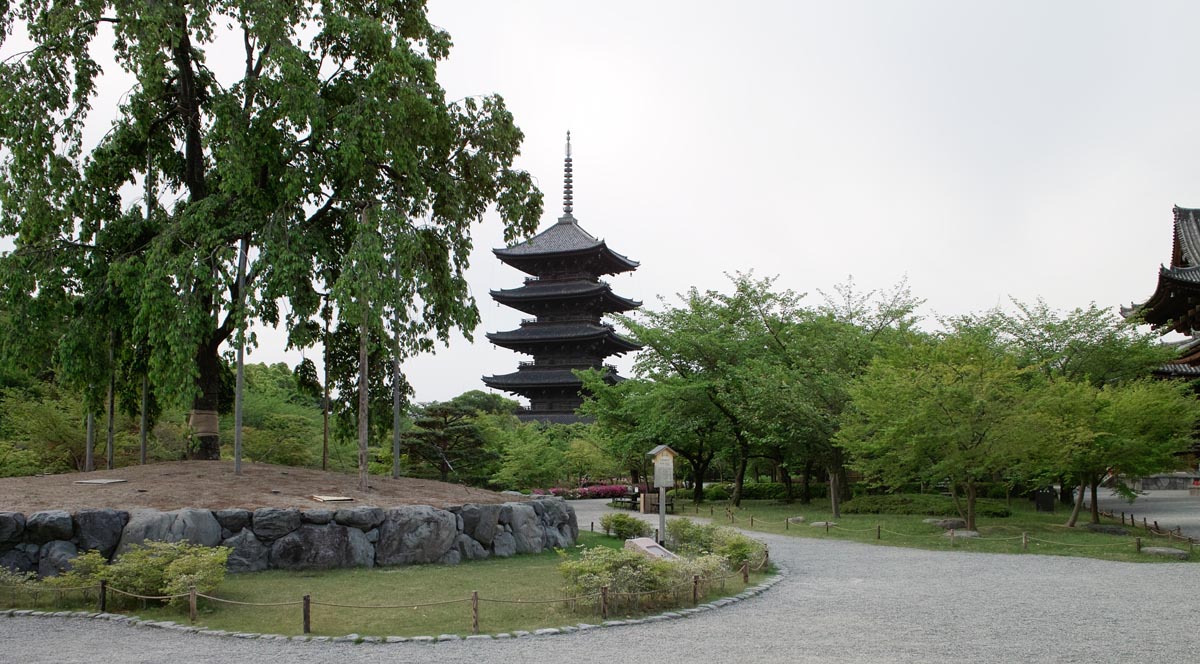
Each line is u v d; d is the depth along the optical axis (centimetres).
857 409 3131
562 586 1591
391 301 2223
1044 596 1559
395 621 1305
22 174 2203
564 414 7131
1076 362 3669
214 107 2238
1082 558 2127
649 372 4369
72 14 2223
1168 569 1920
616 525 2633
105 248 2433
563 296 7000
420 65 2386
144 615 1327
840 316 4294
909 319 4228
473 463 4516
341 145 2203
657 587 1440
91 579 1436
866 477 2970
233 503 1875
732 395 4016
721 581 1633
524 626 1276
